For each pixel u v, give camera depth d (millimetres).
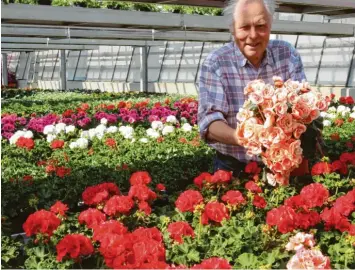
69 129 8836
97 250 3219
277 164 3496
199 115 4102
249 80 4121
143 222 3855
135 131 9609
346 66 20125
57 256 2986
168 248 3361
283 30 16094
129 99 20781
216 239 3389
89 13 12453
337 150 7215
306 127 3590
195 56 27938
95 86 35750
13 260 3455
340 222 3441
